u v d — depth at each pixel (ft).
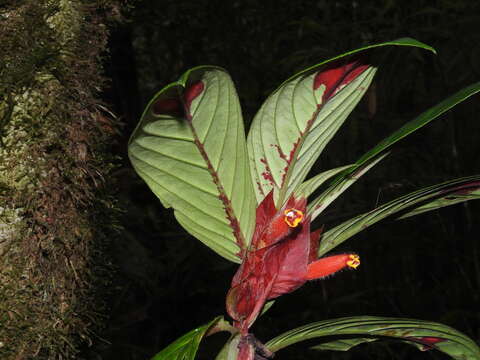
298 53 5.66
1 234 1.96
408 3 5.87
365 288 6.11
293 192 1.94
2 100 1.95
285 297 5.78
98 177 2.13
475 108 5.96
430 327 1.92
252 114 6.66
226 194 1.87
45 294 1.99
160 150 1.77
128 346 5.02
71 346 2.02
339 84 1.86
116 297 5.09
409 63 5.94
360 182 5.91
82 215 2.06
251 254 1.84
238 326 1.87
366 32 5.76
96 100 2.09
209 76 1.65
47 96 1.98
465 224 5.76
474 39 5.81
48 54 1.97
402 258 6.15
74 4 2.04
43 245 1.99
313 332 1.95
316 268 1.84
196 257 5.75
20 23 1.97
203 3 7.09
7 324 1.94
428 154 5.79
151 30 7.55
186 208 1.89
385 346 5.30
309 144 1.95
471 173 5.74
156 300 5.41
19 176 1.96
